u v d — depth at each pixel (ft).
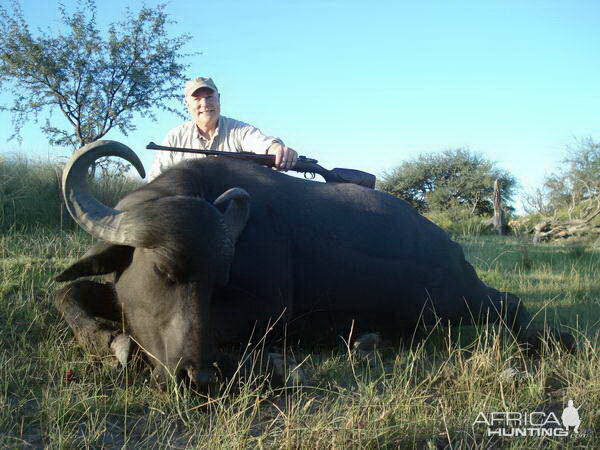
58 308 15.14
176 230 11.93
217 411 11.80
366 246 17.17
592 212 86.33
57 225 29.94
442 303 18.13
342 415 12.10
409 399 12.22
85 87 57.47
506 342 16.63
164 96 60.90
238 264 14.94
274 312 15.44
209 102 22.34
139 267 12.95
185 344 12.03
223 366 13.02
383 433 10.94
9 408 11.62
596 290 27.20
